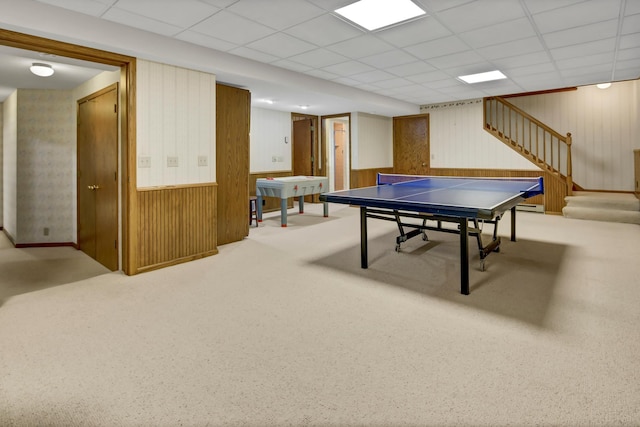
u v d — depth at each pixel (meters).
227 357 2.11
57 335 2.38
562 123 7.75
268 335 2.38
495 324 2.51
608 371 1.93
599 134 7.46
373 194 3.83
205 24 3.35
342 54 4.41
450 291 3.15
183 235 4.07
